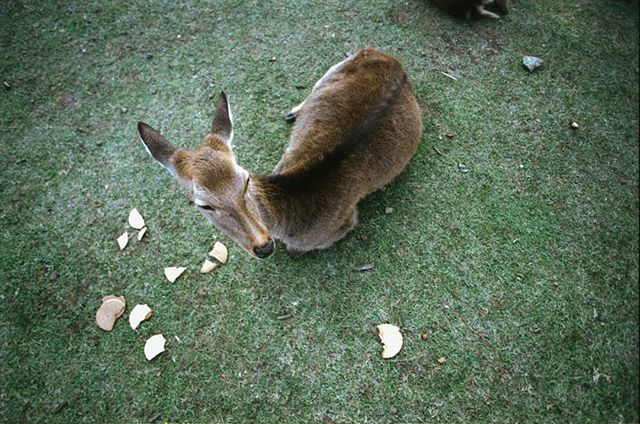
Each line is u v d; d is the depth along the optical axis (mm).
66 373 1354
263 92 1754
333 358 1374
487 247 1509
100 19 1895
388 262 1489
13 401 1320
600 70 1813
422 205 1570
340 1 1946
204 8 1922
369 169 1354
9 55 1811
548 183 1609
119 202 1568
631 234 1531
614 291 1452
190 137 1677
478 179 1612
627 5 1957
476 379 1349
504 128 1699
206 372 1359
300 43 1849
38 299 1439
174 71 1789
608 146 1672
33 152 1646
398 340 1382
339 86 1408
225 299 1443
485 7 1937
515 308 1431
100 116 1706
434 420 1309
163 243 1511
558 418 1307
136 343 1390
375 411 1319
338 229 1412
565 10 1944
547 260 1492
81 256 1496
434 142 1671
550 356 1371
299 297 1444
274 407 1323
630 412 1311
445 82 1781
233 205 1052
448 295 1446
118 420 1311
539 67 1809
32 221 1543
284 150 1662
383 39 1864
